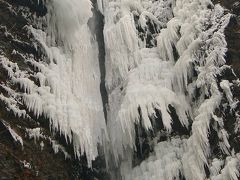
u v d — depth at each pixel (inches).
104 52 466.9
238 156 355.6
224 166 360.5
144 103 403.2
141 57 446.0
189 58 412.8
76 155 380.2
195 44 415.8
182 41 427.8
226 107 378.3
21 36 390.6
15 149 328.5
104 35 458.9
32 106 355.3
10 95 346.6
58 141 367.2
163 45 443.2
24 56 382.0
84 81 426.6
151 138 414.9
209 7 438.6
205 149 374.6
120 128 415.8
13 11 395.5
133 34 456.4
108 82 446.3
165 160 394.9
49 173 350.0
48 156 355.3
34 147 344.8
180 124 409.1
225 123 374.9
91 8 462.0
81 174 391.9
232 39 405.4
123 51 452.4
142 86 419.2
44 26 417.7
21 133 339.0
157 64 433.7
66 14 419.5
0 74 349.7
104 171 424.2
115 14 471.5
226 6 429.4
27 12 406.9
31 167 335.0
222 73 392.5
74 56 425.7
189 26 428.8
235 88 381.4
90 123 406.3
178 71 418.3
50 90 377.7
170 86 418.3
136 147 419.5
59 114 364.8
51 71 388.2
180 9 449.7
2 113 333.1
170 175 383.9
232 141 366.3
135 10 477.4
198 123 379.6
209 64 400.5
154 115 399.9
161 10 478.6
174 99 406.9
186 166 378.0
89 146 376.2
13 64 363.6
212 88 389.7
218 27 416.2
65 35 424.2
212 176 356.8
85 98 415.2
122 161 422.9
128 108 406.9
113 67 448.8
